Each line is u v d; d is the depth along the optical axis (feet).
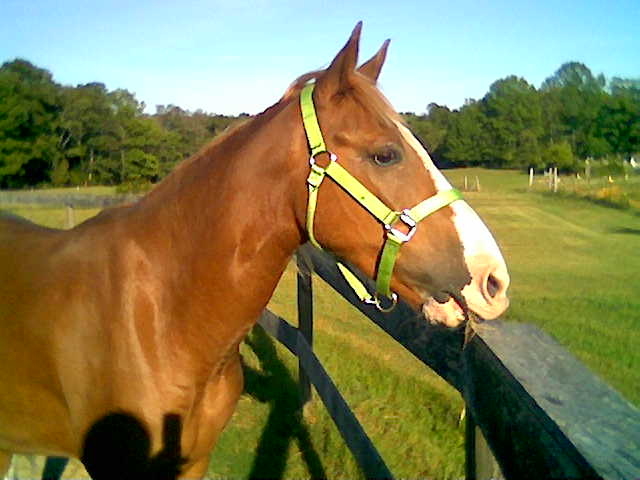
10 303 7.17
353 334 18.99
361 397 14.03
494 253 5.53
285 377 15.47
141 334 6.43
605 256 35.99
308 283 12.75
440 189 5.66
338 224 5.81
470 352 4.50
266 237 6.16
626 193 76.13
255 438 12.53
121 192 54.49
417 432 12.43
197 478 7.35
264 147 6.06
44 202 31.04
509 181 116.16
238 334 6.52
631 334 19.33
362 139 5.65
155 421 6.43
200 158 6.63
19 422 7.42
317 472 11.25
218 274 6.22
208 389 6.82
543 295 25.31
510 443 3.36
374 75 6.74
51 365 6.86
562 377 3.51
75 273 6.85
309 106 5.87
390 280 5.78
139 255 6.58
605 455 2.62
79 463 11.71
